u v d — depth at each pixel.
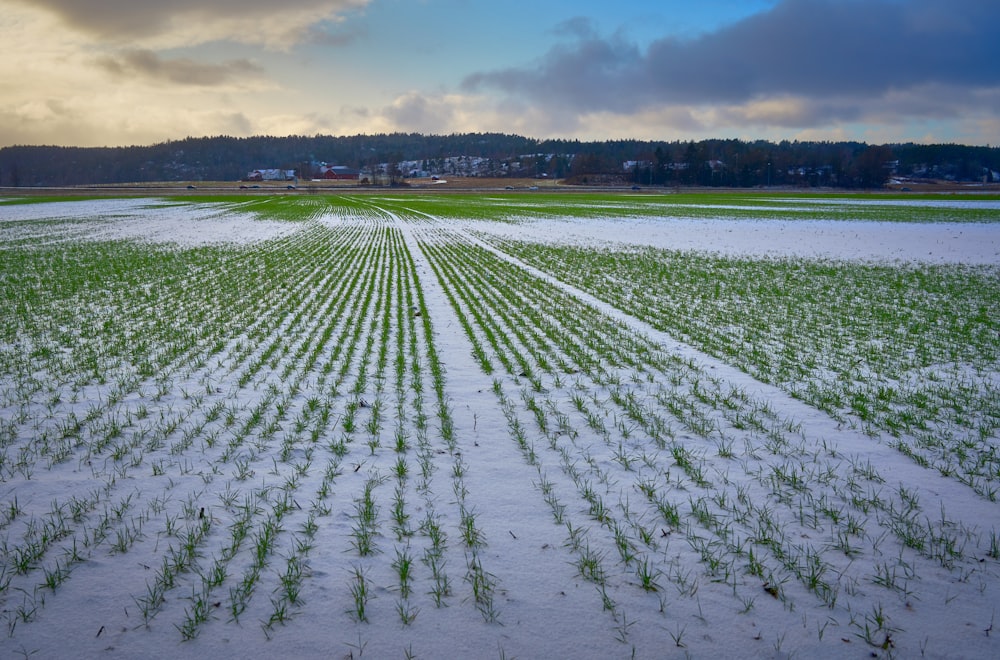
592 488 5.64
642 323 13.24
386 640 3.73
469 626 3.85
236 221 45.59
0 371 9.12
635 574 4.38
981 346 11.41
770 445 6.68
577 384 8.78
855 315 14.41
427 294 16.77
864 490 5.65
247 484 5.62
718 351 10.89
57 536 4.73
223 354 10.27
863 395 8.38
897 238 34.91
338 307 14.73
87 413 7.39
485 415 7.50
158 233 35.53
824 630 3.84
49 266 21.47
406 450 6.41
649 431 7.03
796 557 4.58
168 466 5.98
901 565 4.49
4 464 5.97
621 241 33.06
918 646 3.71
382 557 4.54
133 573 4.32
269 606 4.01
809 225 44.06
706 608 4.04
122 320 12.88
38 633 3.74
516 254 27.02
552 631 3.81
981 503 5.40
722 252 28.30
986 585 4.26
